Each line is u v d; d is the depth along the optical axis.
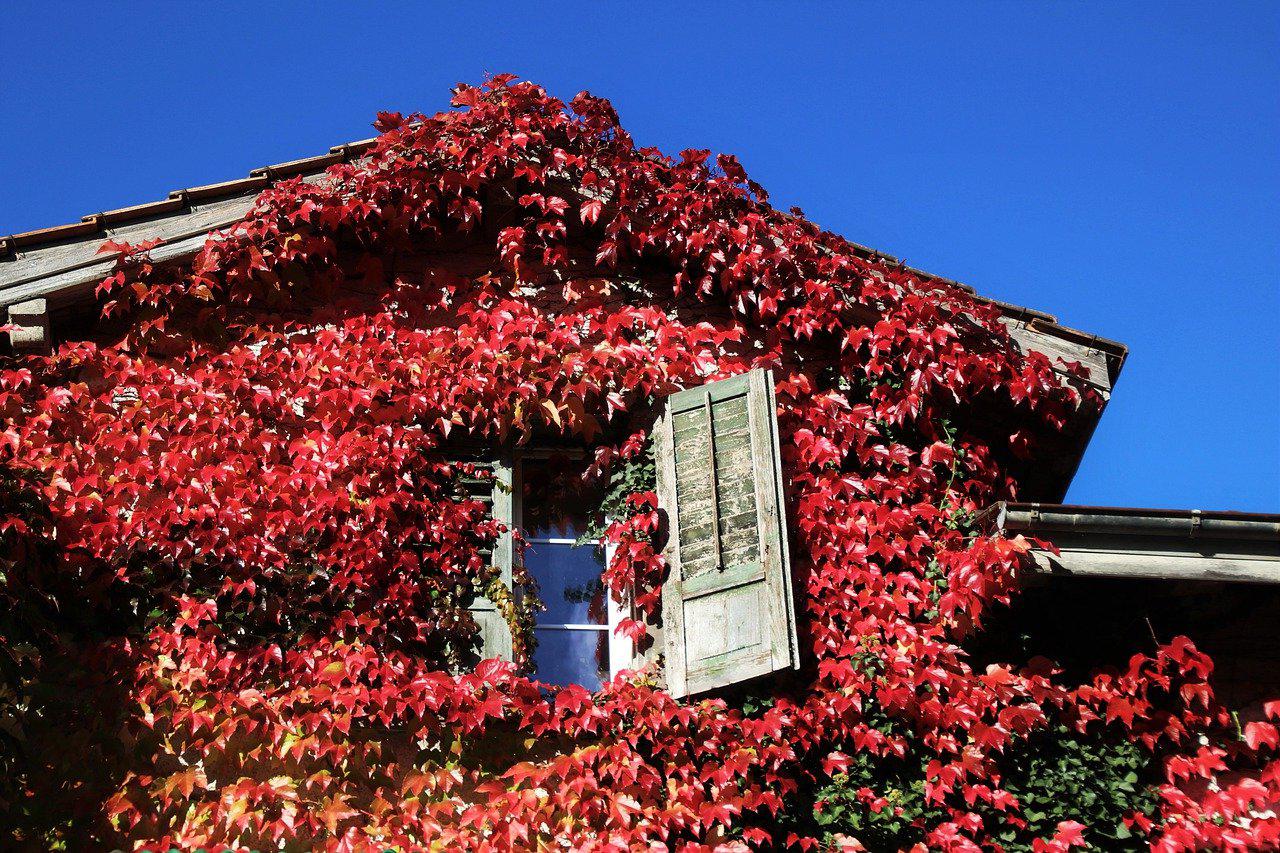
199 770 6.80
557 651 7.91
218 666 7.02
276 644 7.16
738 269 8.62
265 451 7.73
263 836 6.68
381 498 7.64
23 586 6.82
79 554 7.13
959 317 8.60
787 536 7.73
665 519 8.08
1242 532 7.34
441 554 7.70
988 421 8.71
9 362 7.86
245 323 8.27
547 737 7.25
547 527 8.27
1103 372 8.55
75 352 7.82
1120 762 7.30
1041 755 7.32
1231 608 7.70
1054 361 8.56
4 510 6.90
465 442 8.17
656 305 8.80
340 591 7.37
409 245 8.67
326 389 8.03
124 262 8.11
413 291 8.56
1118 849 7.18
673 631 7.71
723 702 7.39
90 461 7.51
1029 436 8.63
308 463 7.67
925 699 7.32
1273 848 7.04
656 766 7.26
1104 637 7.73
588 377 8.27
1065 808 7.16
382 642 7.29
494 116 8.84
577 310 8.62
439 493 7.93
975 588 7.37
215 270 8.22
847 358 8.59
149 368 7.88
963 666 7.40
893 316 8.60
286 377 8.04
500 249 8.73
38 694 6.80
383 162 8.64
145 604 7.17
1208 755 7.32
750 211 8.91
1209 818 7.19
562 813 7.02
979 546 7.38
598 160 8.88
